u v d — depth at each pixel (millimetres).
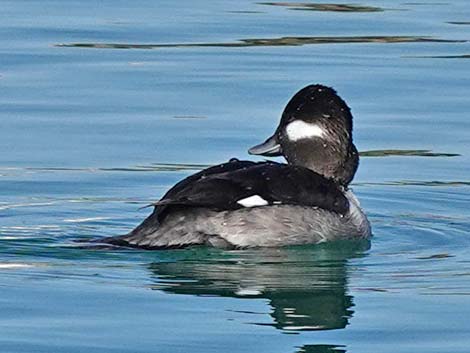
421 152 16672
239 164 13539
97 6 23766
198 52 20781
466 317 11320
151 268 12516
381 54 20734
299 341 10742
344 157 13922
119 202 14758
